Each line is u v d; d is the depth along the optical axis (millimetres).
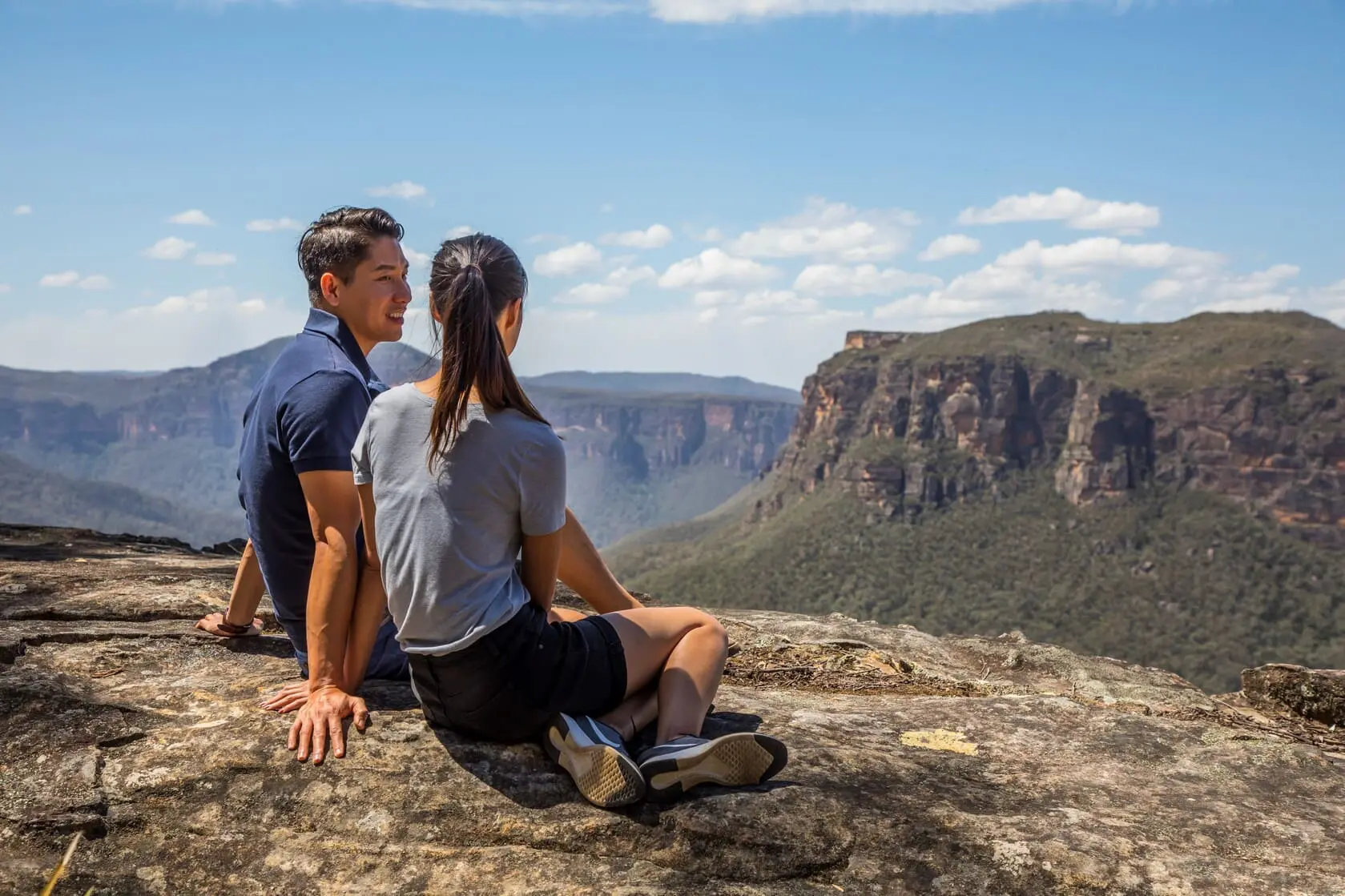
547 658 2926
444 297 2805
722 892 2555
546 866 2637
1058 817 2965
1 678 3572
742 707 3928
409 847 2697
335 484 3152
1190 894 2582
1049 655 5789
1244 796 3252
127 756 3041
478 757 3010
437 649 2844
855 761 3266
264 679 3682
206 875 2623
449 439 2785
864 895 2574
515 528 2895
